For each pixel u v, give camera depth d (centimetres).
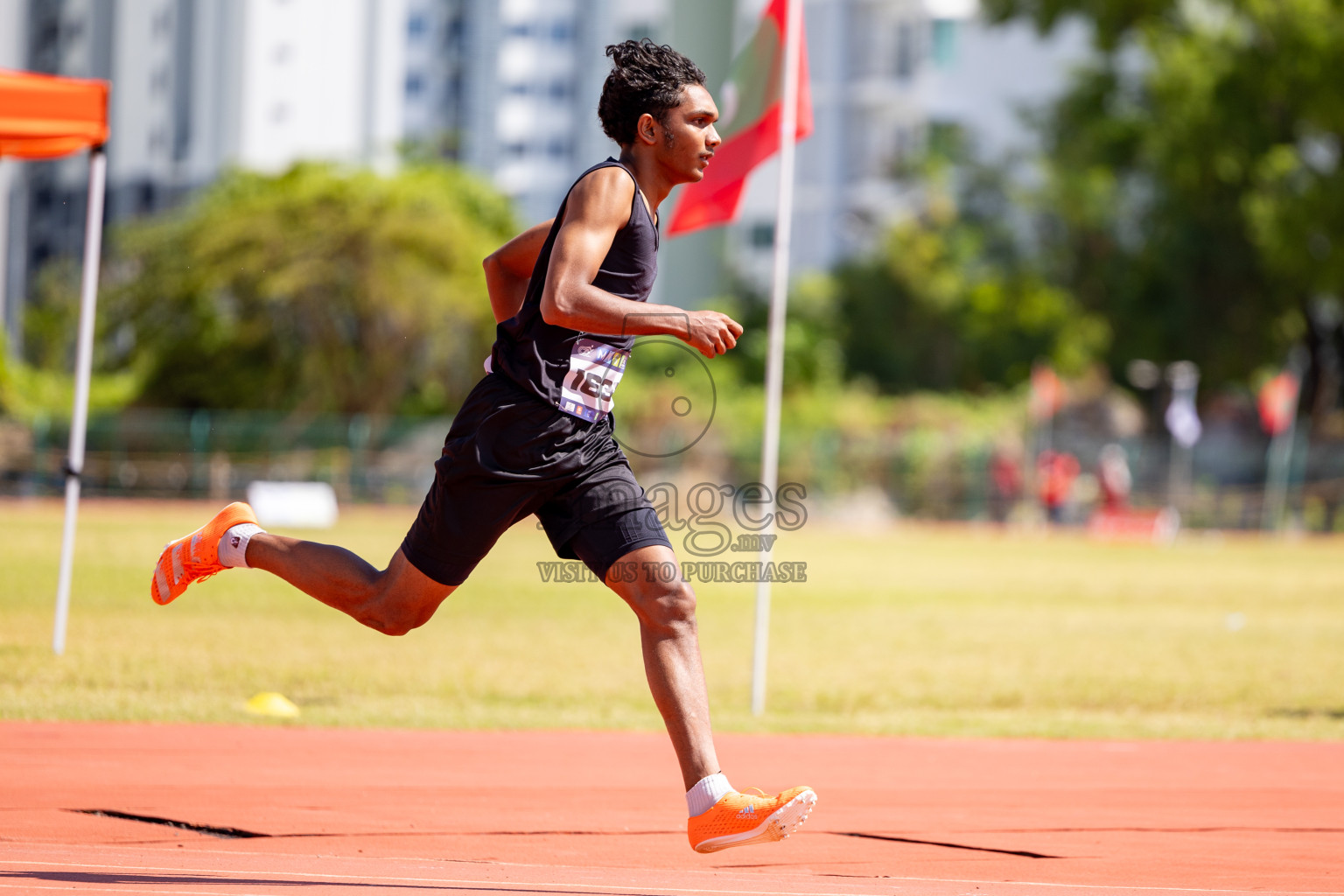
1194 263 13412
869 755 1995
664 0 19275
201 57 19800
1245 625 4169
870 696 2636
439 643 3316
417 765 1809
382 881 1148
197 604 3962
